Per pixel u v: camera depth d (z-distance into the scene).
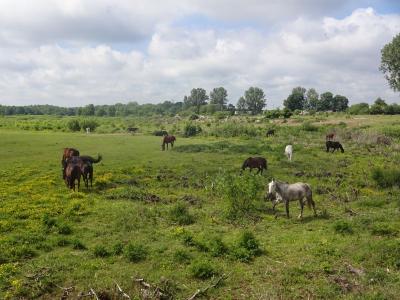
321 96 163.12
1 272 11.75
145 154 34.78
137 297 10.47
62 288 11.01
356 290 10.80
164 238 15.30
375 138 47.09
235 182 19.30
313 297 10.61
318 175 27.83
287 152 32.84
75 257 13.26
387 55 61.50
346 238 14.94
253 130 58.75
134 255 13.14
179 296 10.73
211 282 11.44
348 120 79.12
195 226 17.03
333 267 12.34
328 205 20.78
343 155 36.66
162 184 24.84
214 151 36.69
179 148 38.03
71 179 22.22
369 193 23.41
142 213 18.30
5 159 31.06
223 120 98.75
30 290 10.96
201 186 24.53
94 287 11.05
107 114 189.88
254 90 175.38
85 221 17.30
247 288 11.21
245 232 14.27
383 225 15.88
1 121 86.94
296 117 96.81
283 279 11.57
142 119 128.88
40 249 13.95
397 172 25.66
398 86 62.53
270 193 18.23
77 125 69.88
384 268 12.17
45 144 40.25
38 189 22.36
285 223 17.48
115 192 22.31
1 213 17.45
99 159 26.23
